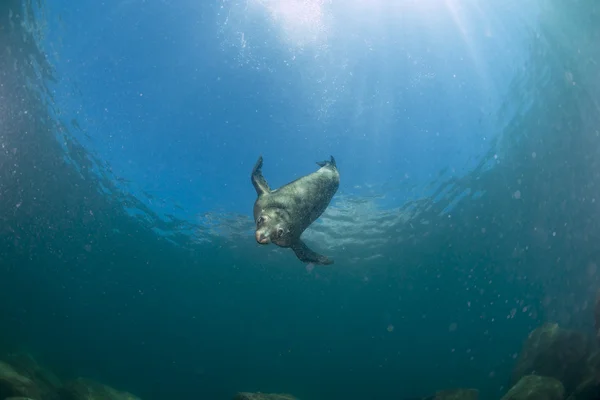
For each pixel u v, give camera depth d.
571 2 12.49
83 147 19.39
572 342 10.82
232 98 17.00
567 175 19.00
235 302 34.84
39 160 20.31
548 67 14.88
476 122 17.72
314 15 14.75
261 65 16.20
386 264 28.25
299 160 18.50
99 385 15.15
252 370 44.81
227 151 18.34
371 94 17.00
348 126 17.86
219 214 22.16
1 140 18.89
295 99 17.03
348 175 19.44
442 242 26.06
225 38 15.53
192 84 16.70
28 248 28.36
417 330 42.56
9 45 15.21
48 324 42.69
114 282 33.22
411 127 18.03
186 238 25.92
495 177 20.47
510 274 29.12
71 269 31.58
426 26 15.21
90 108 17.44
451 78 16.53
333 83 16.66
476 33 14.99
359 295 32.78
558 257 23.83
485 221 23.81
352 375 45.97
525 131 17.72
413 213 23.05
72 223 25.09
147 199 21.95
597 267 21.48
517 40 14.65
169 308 37.03
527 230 23.61
